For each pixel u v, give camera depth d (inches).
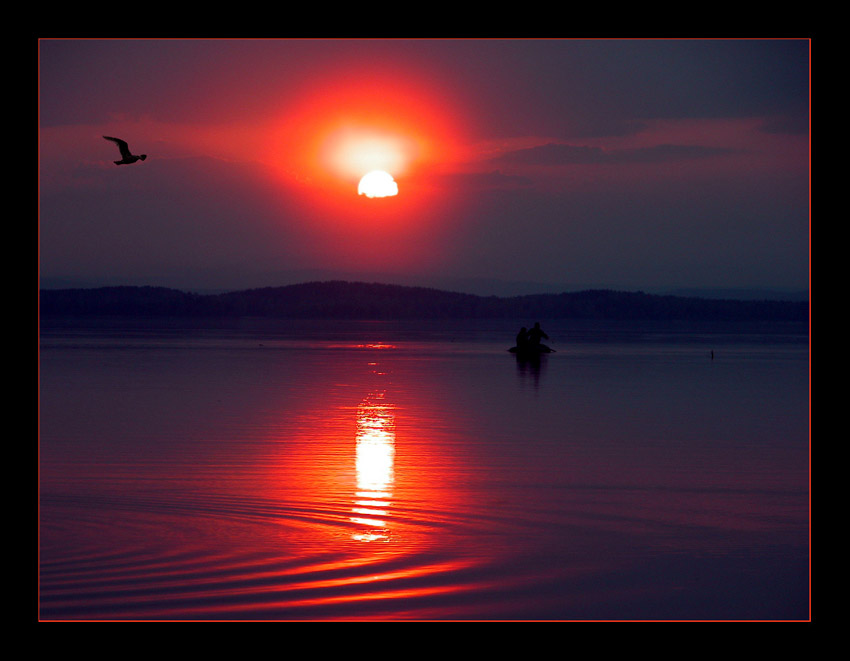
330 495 2615.7
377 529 2271.2
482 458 3238.2
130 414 4525.1
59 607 1776.6
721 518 2405.3
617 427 4101.9
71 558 2037.4
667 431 3961.6
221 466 3056.1
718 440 3703.3
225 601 1812.3
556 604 1815.9
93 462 3129.9
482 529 2283.5
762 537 2240.4
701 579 1955.0
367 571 1968.5
